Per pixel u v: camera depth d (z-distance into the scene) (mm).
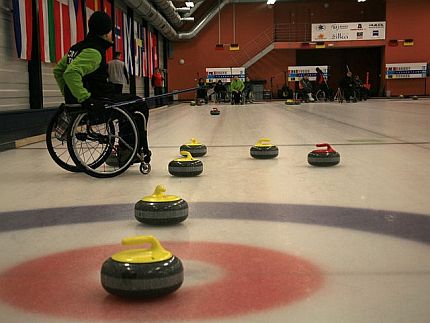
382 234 2973
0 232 3174
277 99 35500
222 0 35531
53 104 13359
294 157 6441
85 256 2674
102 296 2107
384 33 34000
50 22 12562
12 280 2324
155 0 25625
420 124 11547
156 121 14977
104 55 5074
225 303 2008
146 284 1993
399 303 1986
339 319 1853
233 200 3961
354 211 3535
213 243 2852
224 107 24672
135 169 5734
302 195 4102
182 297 2072
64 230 3197
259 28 35656
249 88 30812
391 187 4371
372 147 7328
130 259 2047
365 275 2307
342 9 36156
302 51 39000
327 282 2225
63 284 2262
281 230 3098
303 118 14500
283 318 1869
